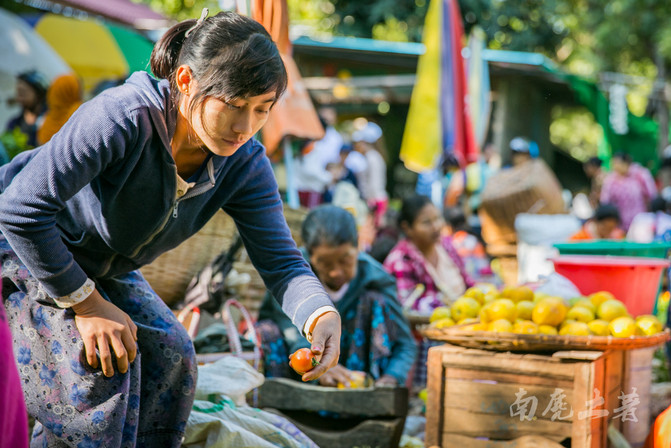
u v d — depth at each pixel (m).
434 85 7.99
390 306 3.62
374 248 5.62
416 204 4.85
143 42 8.78
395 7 16.33
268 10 3.62
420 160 8.09
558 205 8.09
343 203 9.05
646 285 3.57
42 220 1.88
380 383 3.46
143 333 2.22
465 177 8.38
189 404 2.30
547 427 2.84
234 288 3.71
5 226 1.88
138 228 2.07
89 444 2.09
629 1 18.95
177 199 2.05
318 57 11.52
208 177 2.05
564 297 3.25
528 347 2.87
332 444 3.20
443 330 2.99
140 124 1.89
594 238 7.50
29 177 1.87
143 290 2.33
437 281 4.77
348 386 3.34
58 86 7.23
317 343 2.09
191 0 17.36
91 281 2.05
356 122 12.62
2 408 1.48
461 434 2.98
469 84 9.27
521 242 7.53
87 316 2.06
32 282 2.13
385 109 13.67
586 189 16.22
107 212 2.04
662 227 7.18
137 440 2.25
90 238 2.11
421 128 8.05
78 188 1.89
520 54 12.13
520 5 17.39
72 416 2.09
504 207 7.96
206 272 3.39
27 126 7.21
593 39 20.31
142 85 1.94
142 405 2.24
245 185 2.21
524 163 8.89
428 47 8.01
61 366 2.09
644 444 2.91
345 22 16.88
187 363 2.28
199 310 3.36
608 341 2.78
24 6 10.30
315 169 9.09
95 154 1.86
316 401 3.19
